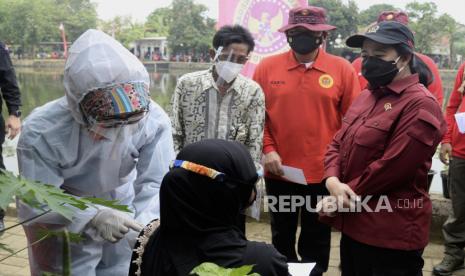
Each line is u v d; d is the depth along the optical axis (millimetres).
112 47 1707
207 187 1256
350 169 2395
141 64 1784
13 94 4086
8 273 3307
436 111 2219
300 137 3145
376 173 2234
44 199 1262
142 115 1748
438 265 3518
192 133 2902
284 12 4082
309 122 3125
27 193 1262
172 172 1287
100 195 1919
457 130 3389
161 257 1331
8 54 4059
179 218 1280
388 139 2281
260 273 1258
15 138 4113
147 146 1986
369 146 2309
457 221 3418
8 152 4223
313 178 3162
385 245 2275
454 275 3465
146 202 1965
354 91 3139
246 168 1308
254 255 1277
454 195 3408
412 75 2312
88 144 1777
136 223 1731
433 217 4094
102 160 1793
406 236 2264
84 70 1653
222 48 2822
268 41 4125
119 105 1651
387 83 2324
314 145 3139
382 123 2281
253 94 2902
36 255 1798
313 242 3262
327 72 3119
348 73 3158
